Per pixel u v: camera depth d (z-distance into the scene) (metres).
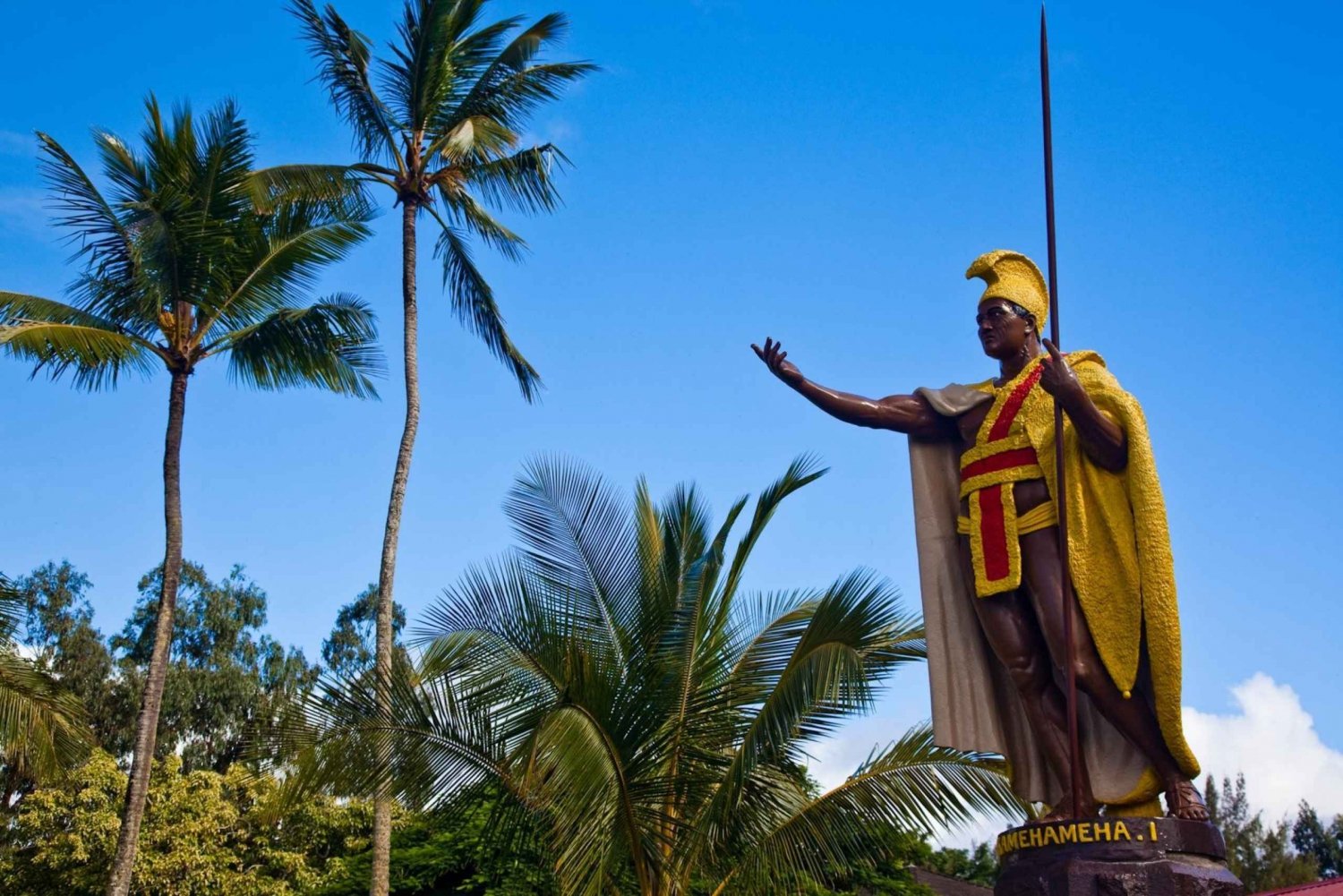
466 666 12.26
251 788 30.62
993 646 7.29
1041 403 7.38
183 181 20.14
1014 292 7.72
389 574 20.86
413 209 22.31
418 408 21.92
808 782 14.48
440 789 12.38
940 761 12.19
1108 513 7.02
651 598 13.12
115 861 19.48
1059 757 7.05
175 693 39.34
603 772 11.77
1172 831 6.45
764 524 14.25
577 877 11.67
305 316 21.05
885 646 12.05
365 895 24.36
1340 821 52.03
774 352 7.85
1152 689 6.79
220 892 28.58
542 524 13.41
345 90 21.80
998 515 7.29
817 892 19.00
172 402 21.19
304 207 21.30
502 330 22.19
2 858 29.47
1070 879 6.34
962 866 42.81
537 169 21.92
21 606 18.38
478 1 22.23
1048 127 7.45
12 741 18.42
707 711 13.00
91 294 20.44
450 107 22.23
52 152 19.42
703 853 12.75
